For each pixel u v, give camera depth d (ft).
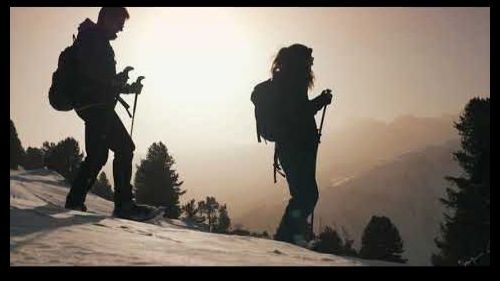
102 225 11.20
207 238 11.74
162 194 139.13
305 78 18.51
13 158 70.69
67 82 16.66
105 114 16.99
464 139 103.19
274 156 18.75
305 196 17.99
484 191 100.63
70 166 94.68
